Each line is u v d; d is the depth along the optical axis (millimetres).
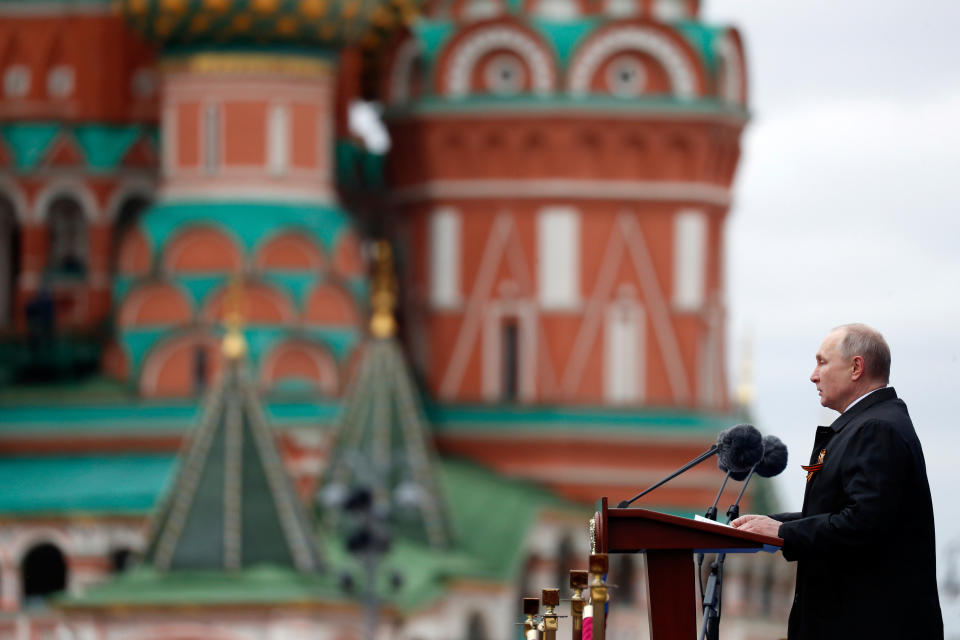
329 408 125562
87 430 125375
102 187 133625
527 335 133375
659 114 132500
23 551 123188
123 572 122938
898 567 29250
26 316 130375
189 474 112375
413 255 135500
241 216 125125
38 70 134500
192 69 125812
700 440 133500
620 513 29219
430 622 117125
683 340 133875
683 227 133625
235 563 110375
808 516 29984
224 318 125000
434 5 137750
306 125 126500
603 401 133375
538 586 129875
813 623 29641
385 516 101062
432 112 133125
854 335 30156
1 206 134750
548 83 132625
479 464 133875
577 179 133125
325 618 108938
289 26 124562
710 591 31391
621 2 134375
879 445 29297
